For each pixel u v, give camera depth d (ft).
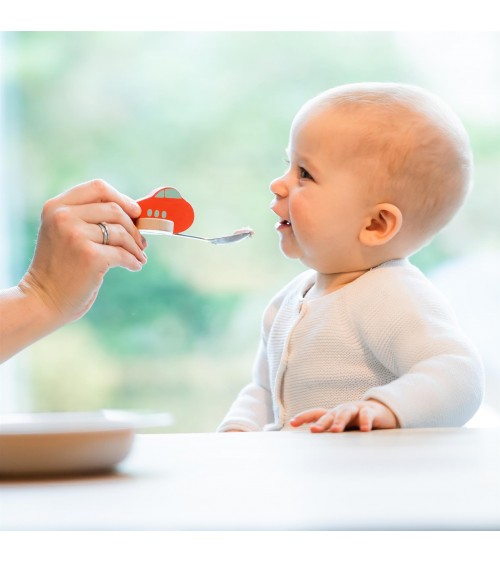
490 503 2.42
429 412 4.65
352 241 5.75
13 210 20.17
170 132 20.36
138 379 20.17
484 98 19.44
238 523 2.27
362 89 5.92
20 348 5.21
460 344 5.02
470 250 18.95
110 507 2.49
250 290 20.18
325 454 3.42
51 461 3.07
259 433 4.36
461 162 5.90
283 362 5.68
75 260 5.15
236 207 20.25
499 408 17.57
